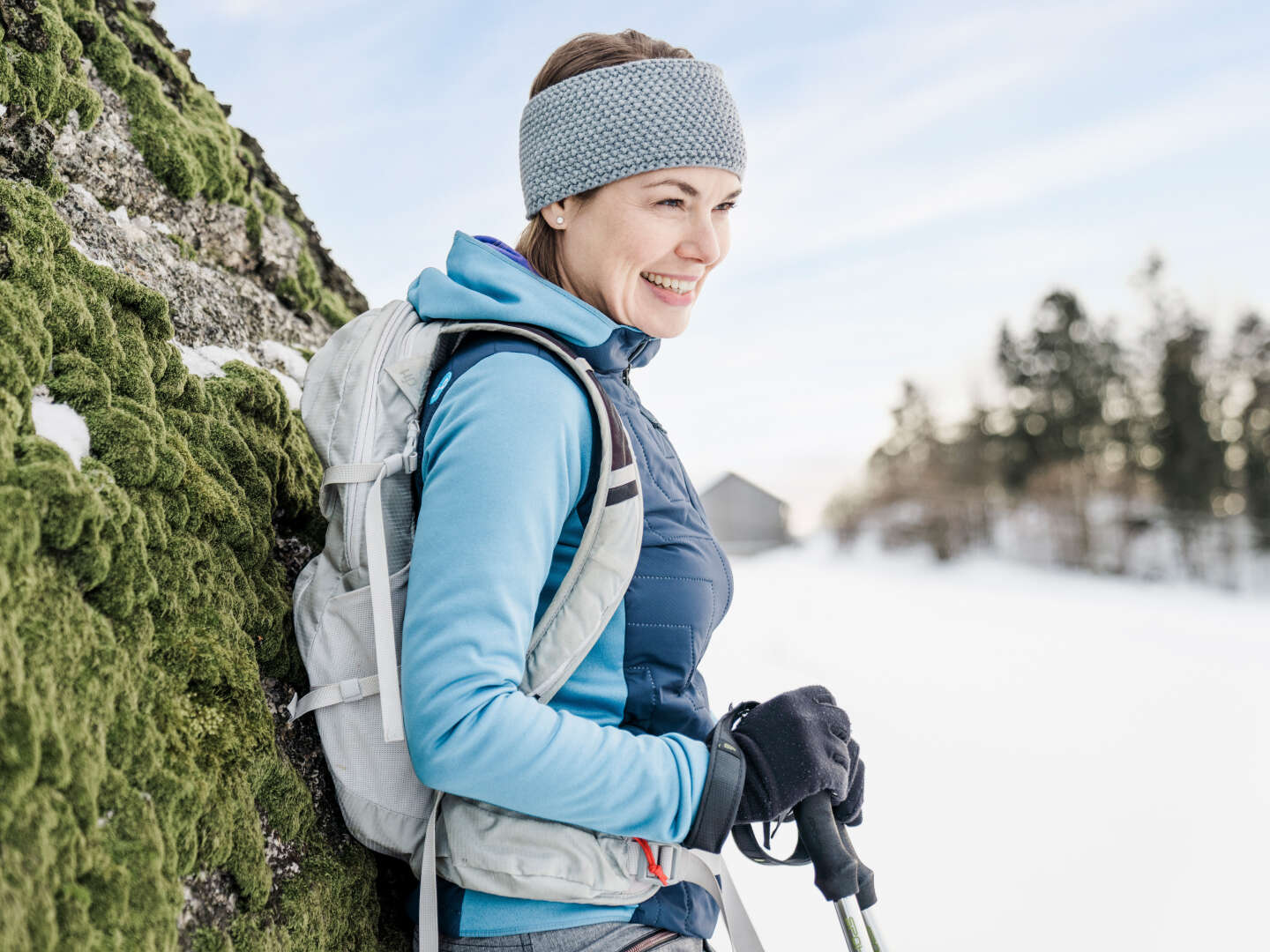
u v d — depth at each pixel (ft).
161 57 5.38
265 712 3.18
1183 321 129.90
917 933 9.63
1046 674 25.30
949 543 101.65
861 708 20.49
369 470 3.17
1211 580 72.79
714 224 3.75
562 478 2.93
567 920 3.05
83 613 2.53
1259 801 14.02
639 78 3.42
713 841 3.02
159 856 2.46
